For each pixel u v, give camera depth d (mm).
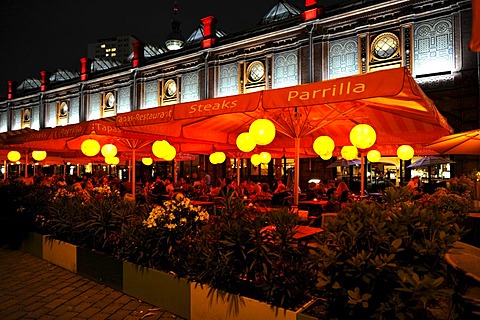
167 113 5898
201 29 24469
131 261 5332
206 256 4312
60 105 29594
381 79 3873
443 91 14000
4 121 34531
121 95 25422
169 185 14164
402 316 2715
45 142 11609
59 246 6742
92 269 5926
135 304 4945
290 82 18234
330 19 16672
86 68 27516
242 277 4078
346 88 4121
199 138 9344
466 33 13594
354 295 2793
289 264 3799
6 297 5215
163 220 5004
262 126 5812
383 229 3002
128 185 14781
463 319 2691
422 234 3139
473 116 13305
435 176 15727
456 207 6371
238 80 19906
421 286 2607
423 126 7828
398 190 3486
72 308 4824
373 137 6188
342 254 3082
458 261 2865
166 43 31062
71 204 7098
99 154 15758
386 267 2846
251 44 19562
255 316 3764
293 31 18062
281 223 4012
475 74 13320
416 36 14766
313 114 7227
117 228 5945
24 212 7914
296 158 6910
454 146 6867
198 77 21531
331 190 11289
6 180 11297
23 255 7617
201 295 4273
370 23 15773
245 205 4645
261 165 20594
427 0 14500
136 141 10680
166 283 4707
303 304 3795
